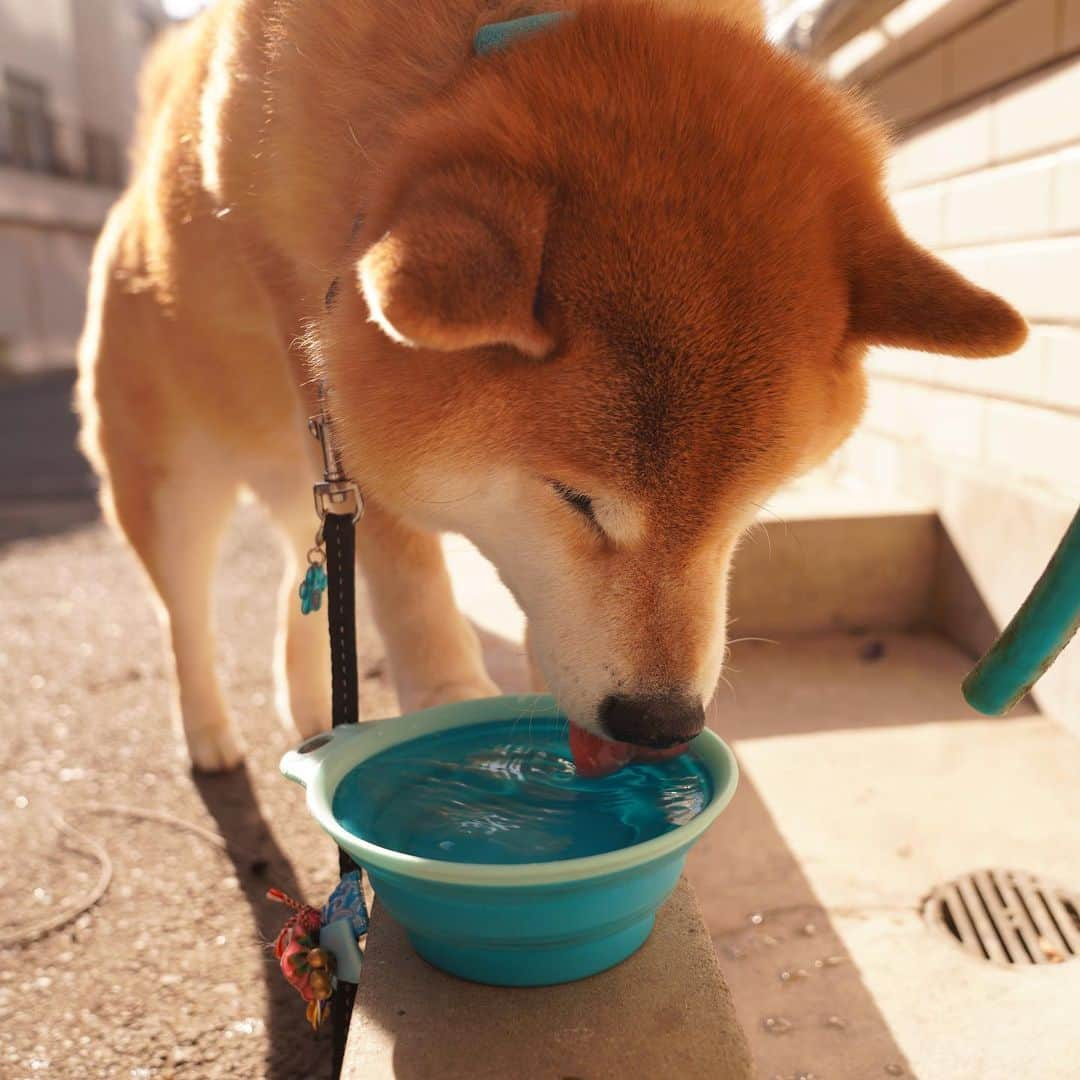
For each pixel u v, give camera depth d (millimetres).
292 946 407
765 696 807
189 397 708
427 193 405
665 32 463
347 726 432
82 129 5855
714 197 420
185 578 759
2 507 1907
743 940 539
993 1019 484
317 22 528
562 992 373
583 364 410
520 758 444
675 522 419
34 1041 521
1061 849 602
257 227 581
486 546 478
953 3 833
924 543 922
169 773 786
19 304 5168
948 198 913
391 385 441
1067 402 753
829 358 446
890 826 628
